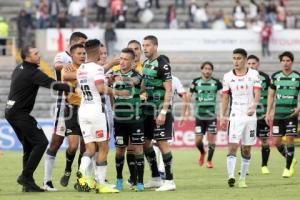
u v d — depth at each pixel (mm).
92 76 31266
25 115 32031
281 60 40219
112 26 78812
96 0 85188
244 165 34625
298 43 81375
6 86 71375
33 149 32156
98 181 32031
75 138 33219
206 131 47062
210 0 87250
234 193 32125
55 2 80688
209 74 48125
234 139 34125
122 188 33844
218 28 81812
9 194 31859
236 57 34062
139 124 32906
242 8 82688
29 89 31922
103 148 31875
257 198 30422
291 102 40375
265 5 84750
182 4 86125
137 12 84312
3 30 76438
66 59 34219
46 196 30953
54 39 78688
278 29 81188
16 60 76750
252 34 80625
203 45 80375
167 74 32625
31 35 80625
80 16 81188
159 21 85000
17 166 45656
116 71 32812
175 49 80188
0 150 58875
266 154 41656
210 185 35688
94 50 31422
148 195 31219
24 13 79625
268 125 41438
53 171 42375
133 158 33719
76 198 30188
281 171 42781
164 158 33062
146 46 32750
